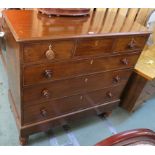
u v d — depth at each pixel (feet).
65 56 3.36
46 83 3.56
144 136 2.22
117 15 4.99
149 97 7.02
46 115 4.20
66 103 4.32
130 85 5.94
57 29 3.25
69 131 5.20
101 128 5.53
